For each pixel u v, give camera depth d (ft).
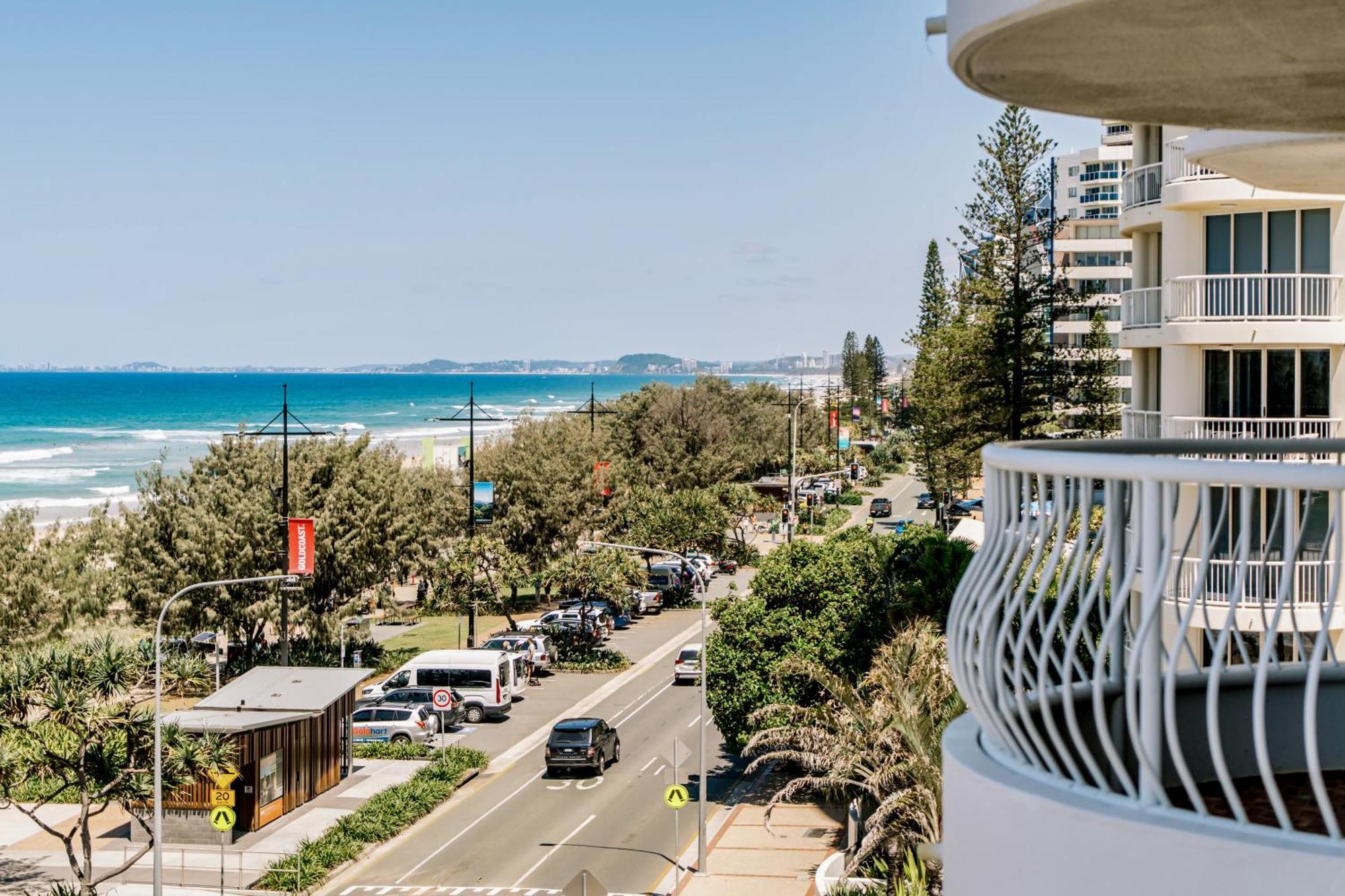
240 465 150.82
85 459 469.57
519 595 220.02
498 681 139.03
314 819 103.91
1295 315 77.56
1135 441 22.09
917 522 283.59
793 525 265.75
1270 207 78.95
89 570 139.95
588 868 90.79
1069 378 157.28
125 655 82.17
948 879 19.99
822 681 79.00
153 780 82.17
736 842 96.17
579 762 115.65
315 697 107.86
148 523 146.82
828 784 78.13
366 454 164.45
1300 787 22.63
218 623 145.18
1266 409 80.48
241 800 100.17
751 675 107.45
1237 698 23.40
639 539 215.92
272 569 147.33
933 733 68.85
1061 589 18.53
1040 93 19.43
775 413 375.25
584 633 170.50
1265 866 15.52
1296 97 19.47
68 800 108.58
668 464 284.41
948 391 167.53
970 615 19.97
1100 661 17.71
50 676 79.92
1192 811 18.40
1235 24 16.33
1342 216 77.56
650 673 162.09
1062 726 20.93
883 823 70.69
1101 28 16.46
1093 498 21.11
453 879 88.99
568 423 225.76
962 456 166.50
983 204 159.33
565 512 201.67
